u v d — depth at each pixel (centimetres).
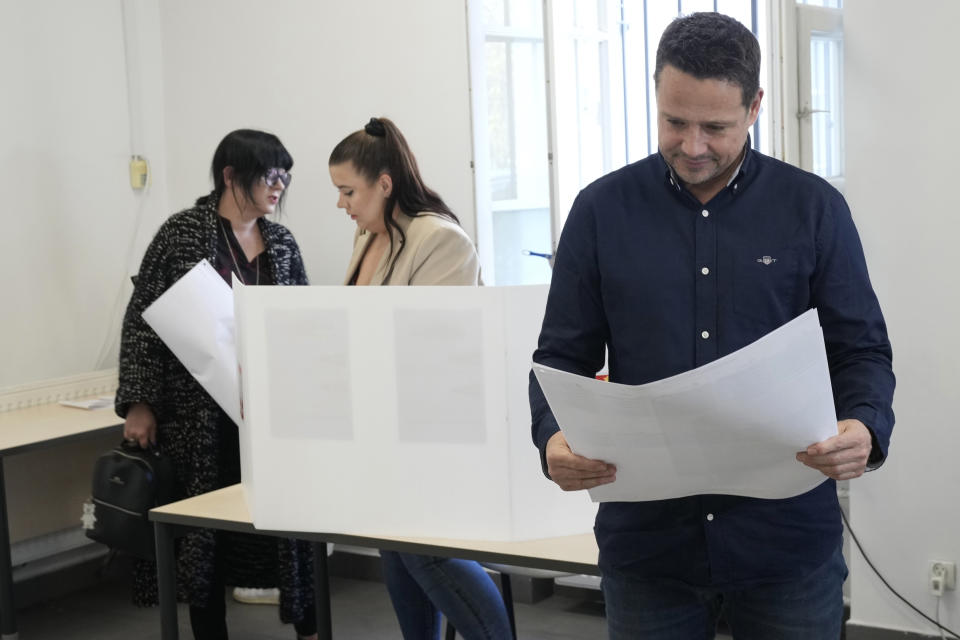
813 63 322
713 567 133
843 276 130
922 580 294
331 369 191
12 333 372
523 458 185
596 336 141
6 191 370
